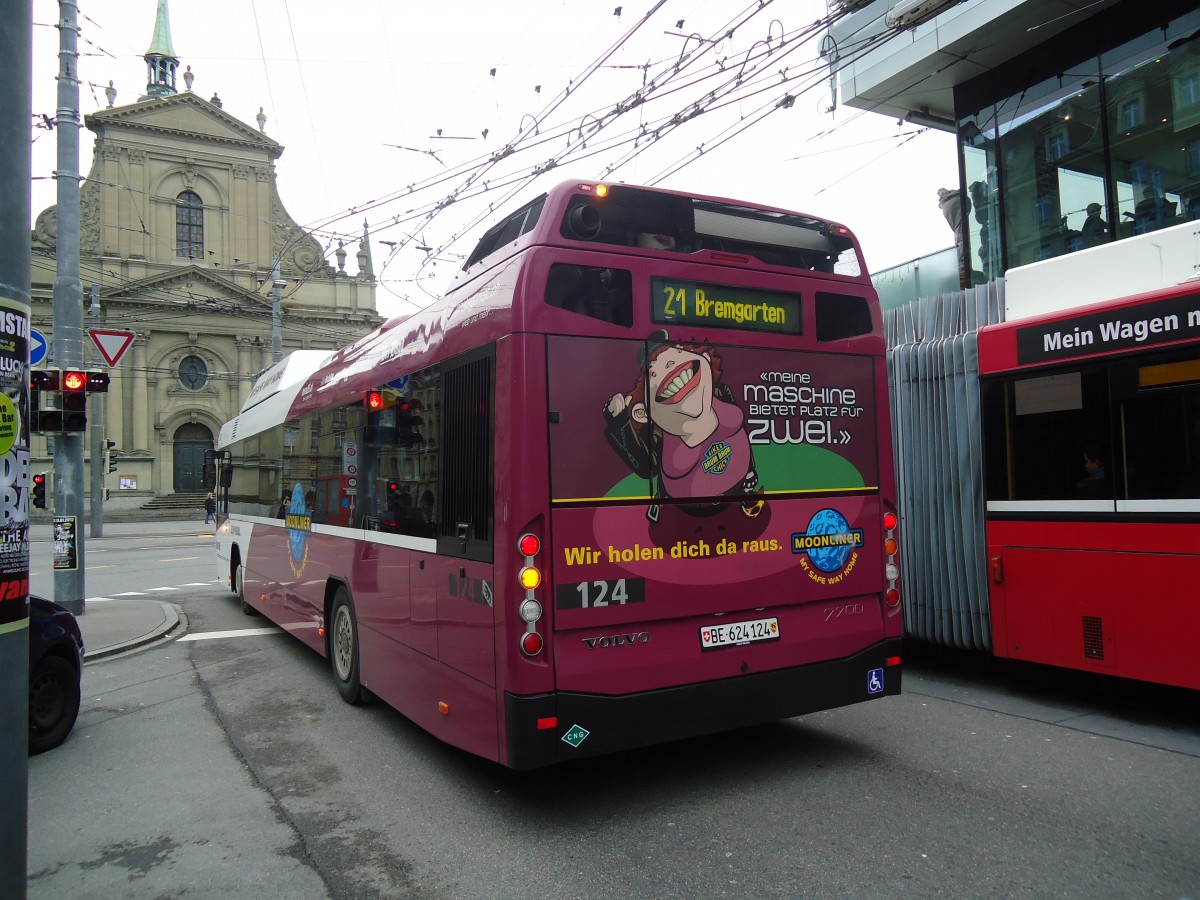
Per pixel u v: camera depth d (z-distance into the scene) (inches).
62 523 460.1
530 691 158.6
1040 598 245.8
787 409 193.2
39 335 427.5
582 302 170.2
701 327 182.5
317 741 233.8
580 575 164.4
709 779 193.6
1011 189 507.2
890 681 203.9
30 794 196.9
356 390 271.6
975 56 499.2
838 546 197.9
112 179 1684.3
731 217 194.1
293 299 1840.6
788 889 140.3
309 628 315.6
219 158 1775.3
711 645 178.9
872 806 174.7
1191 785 183.8
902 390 297.3
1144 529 221.1
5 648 113.4
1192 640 210.8
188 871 154.7
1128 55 446.3
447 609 188.4
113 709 275.0
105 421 1676.9
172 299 1702.8
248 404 478.9
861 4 283.9
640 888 142.3
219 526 539.8
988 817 168.1
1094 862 147.9
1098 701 253.6
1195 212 419.5
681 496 177.0
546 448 162.9
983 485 261.6
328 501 297.7
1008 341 256.2
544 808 179.8
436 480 198.1
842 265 209.3
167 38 1776.6
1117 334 228.4
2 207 118.6
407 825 173.3
